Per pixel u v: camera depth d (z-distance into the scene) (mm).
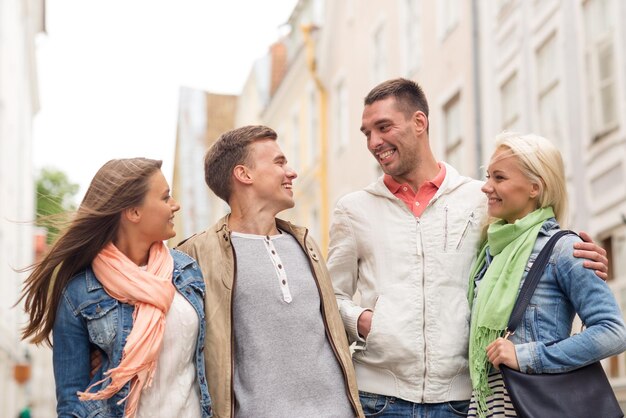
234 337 3713
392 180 4203
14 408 27438
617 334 3525
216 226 3896
